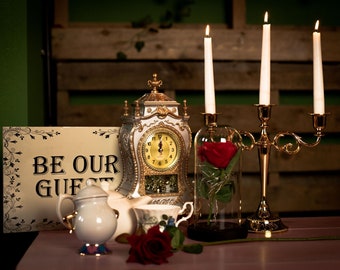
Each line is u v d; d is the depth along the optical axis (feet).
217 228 5.07
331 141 11.21
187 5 10.75
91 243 4.52
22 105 6.47
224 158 5.11
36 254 4.56
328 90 11.19
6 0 6.43
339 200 11.24
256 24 10.99
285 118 10.89
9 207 5.43
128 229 4.99
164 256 4.22
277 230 5.40
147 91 10.53
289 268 4.11
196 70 10.61
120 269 4.09
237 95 11.00
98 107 10.28
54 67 10.28
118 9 10.59
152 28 10.40
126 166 5.57
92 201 4.51
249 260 4.34
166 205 5.12
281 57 10.84
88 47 10.23
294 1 11.11
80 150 5.58
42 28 9.29
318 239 5.07
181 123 5.49
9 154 5.44
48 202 5.51
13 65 6.45
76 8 10.50
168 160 5.46
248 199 10.73
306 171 11.12
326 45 10.96
